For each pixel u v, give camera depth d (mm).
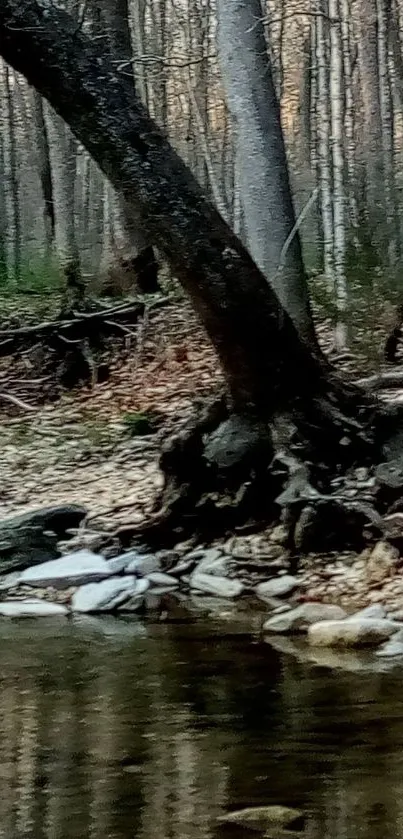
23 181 31688
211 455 10352
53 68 9039
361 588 8742
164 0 27719
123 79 9531
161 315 18406
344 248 15750
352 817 3867
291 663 6531
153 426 14297
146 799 4113
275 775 4367
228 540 10250
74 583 9516
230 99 13586
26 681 6184
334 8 24875
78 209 29297
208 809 3982
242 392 10312
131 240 19250
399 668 6312
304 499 9719
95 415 15500
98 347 17828
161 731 5062
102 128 9305
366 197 18391
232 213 23312
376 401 10562
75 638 7555
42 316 18719
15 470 13688
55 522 10617
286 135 30422
